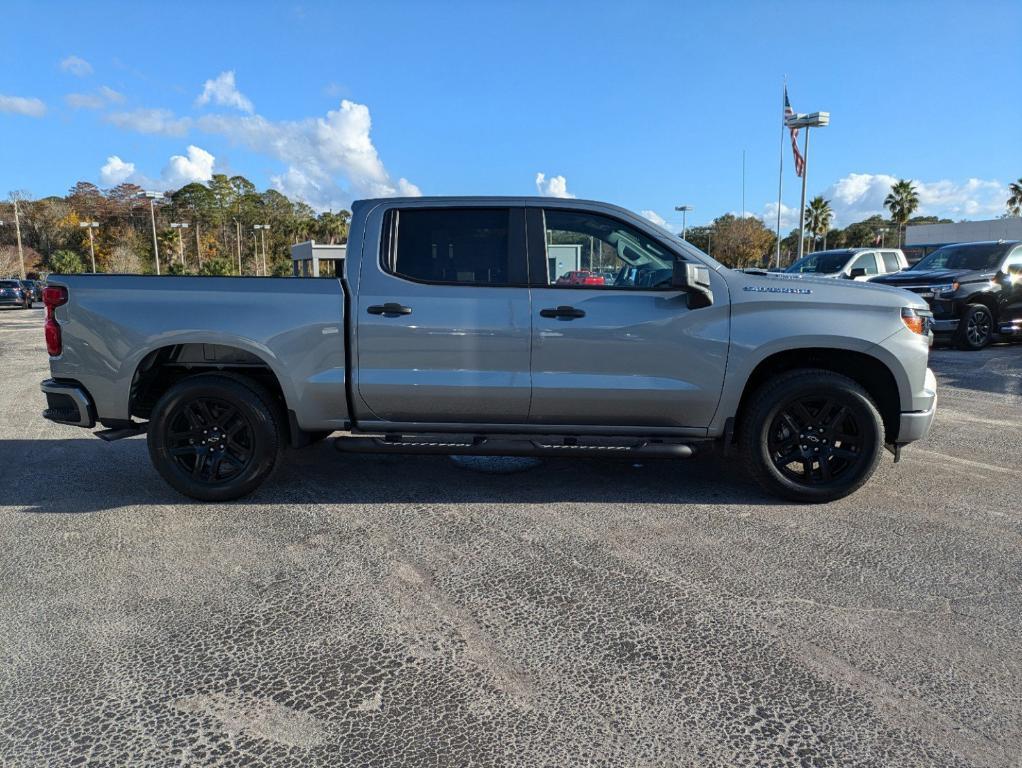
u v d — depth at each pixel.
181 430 4.34
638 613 2.97
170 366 4.47
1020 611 2.97
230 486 4.32
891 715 2.29
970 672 2.54
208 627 2.86
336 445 4.29
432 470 5.05
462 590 3.19
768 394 4.13
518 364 4.12
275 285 4.19
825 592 3.15
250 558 3.53
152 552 3.61
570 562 3.48
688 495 4.49
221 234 121.88
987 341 12.21
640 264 4.22
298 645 2.73
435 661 2.62
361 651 2.69
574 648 2.70
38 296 40.41
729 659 2.62
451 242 4.21
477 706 2.35
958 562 3.46
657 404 4.14
